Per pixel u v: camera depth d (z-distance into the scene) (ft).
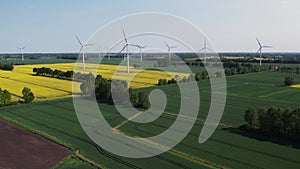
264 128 143.02
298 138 133.59
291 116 134.41
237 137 141.28
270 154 120.06
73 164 110.22
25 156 117.70
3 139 136.87
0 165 109.70
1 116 181.57
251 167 108.17
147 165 109.29
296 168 107.34
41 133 144.56
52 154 119.55
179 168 107.04
